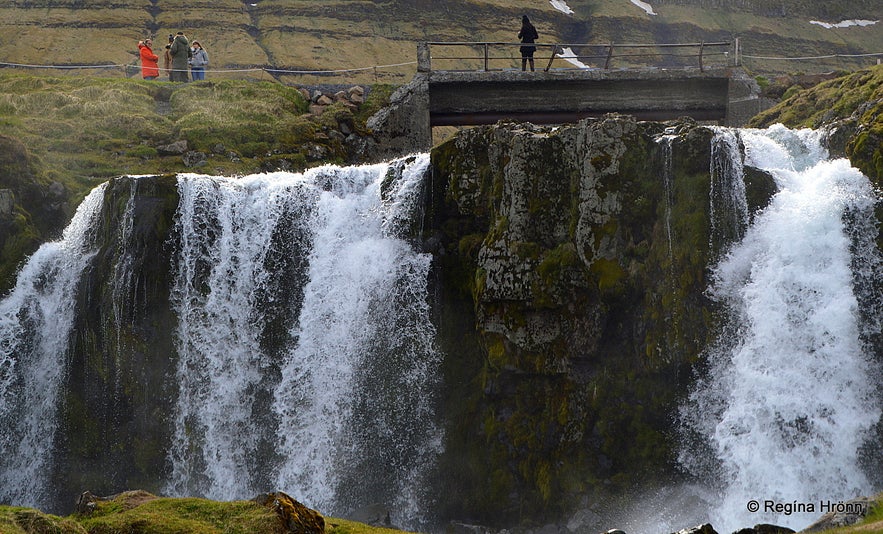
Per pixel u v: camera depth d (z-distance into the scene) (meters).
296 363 33.19
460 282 32.69
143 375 32.84
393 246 33.50
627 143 29.97
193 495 32.41
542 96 47.78
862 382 27.41
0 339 34.75
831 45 149.62
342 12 146.75
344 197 34.91
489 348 30.80
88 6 137.25
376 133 49.06
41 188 39.44
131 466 32.72
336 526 20.38
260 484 32.50
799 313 27.92
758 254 28.55
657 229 29.45
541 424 30.28
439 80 47.91
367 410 32.59
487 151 32.62
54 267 35.50
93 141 47.03
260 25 142.62
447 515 31.19
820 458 26.80
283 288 33.97
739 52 47.69
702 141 29.06
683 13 153.50
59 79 56.28
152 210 33.47
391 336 32.88
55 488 33.25
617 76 46.84
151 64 59.03
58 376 34.03
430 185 33.59
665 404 29.12
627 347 30.00
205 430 32.75
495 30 149.75
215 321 33.34
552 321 30.17
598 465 29.56
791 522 26.38
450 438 31.80
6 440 34.03
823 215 28.78
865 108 34.19
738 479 27.36
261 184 34.78
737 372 27.94
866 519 19.09
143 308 33.06
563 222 30.62
